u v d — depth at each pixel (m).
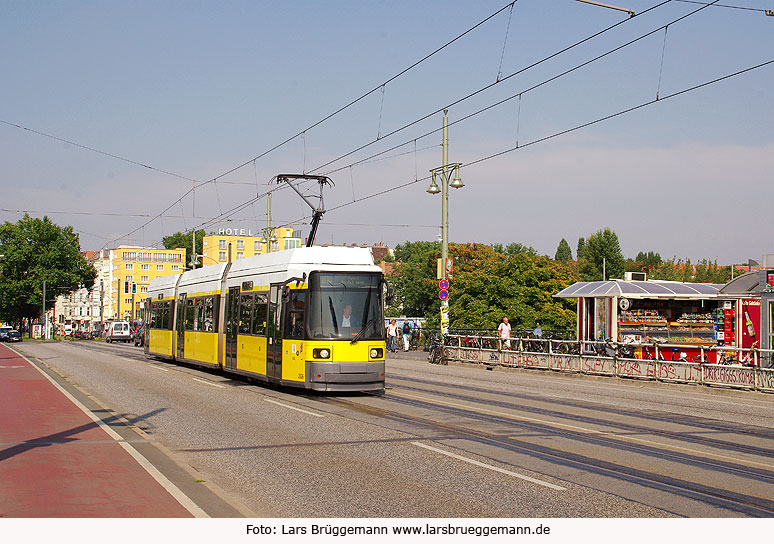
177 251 142.50
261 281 22.72
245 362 23.39
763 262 28.50
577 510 7.89
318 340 19.34
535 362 31.28
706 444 12.59
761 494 8.84
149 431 13.56
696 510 7.99
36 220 108.62
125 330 79.38
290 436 12.96
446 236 37.47
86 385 23.11
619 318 32.50
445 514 7.70
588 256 99.69
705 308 33.53
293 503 8.14
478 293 49.84
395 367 34.00
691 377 24.27
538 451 11.53
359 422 14.80
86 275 114.19
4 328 86.00
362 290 19.95
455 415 16.03
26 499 7.76
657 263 122.38
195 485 8.69
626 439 12.92
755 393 21.78
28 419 14.10
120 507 7.48
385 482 9.20
